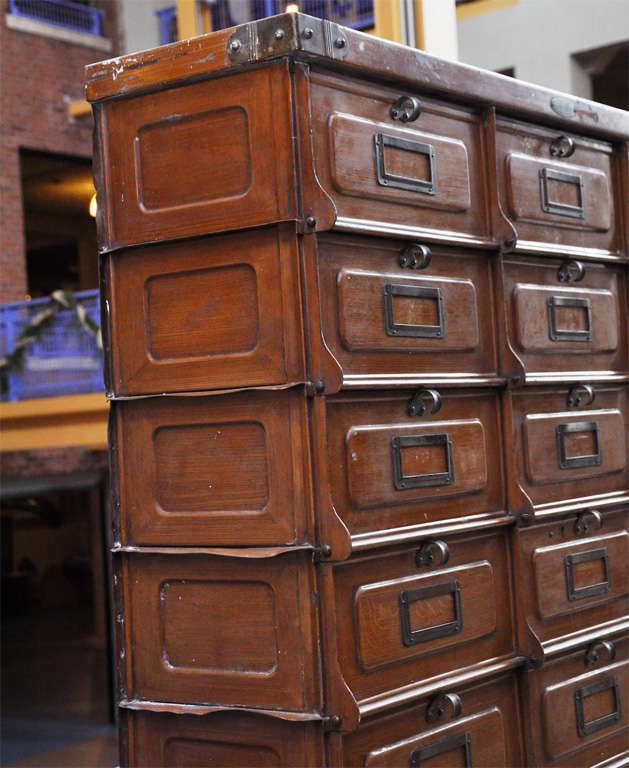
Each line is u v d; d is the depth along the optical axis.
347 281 2.80
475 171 3.24
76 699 12.15
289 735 2.72
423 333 3.00
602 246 3.76
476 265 3.23
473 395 3.17
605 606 3.65
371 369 2.87
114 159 2.96
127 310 2.95
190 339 2.86
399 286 2.94
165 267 2.89
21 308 10.51
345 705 2.66
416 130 3.04
